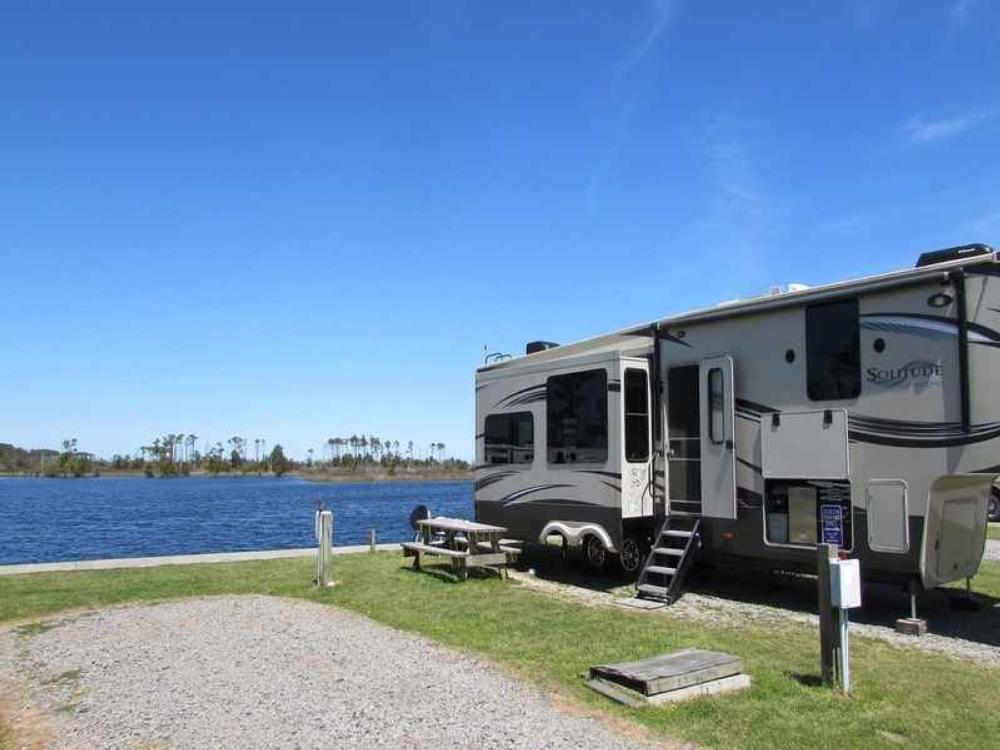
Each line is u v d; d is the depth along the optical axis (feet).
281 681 18.92
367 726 15.65
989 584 31.86
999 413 22.68
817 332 27.40
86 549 95.20
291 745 14.74
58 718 16.69
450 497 239.30
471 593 31.04
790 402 28.02
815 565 27.04
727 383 30.07
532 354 40.16
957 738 14.83
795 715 15.90
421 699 17.30
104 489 345.31
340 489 332.60
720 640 22.67
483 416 41.06
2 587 32.81
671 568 30.86
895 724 15.46
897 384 24.99
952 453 23.59
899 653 21.62
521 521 37.93
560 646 22.03
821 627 18.10
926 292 24.45
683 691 17.19
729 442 29.84
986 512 27.32
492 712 16.34
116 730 15.81
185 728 15.81
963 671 19.58
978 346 23.17
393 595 30.53
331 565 36.40
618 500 32.63
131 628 25.21
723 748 14.21
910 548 24.49
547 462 36.45
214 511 178.81
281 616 26.76
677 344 32.48
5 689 18.90
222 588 32.63
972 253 23.99
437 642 22.66
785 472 27.91
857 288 26.05
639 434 33.45
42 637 24.22
